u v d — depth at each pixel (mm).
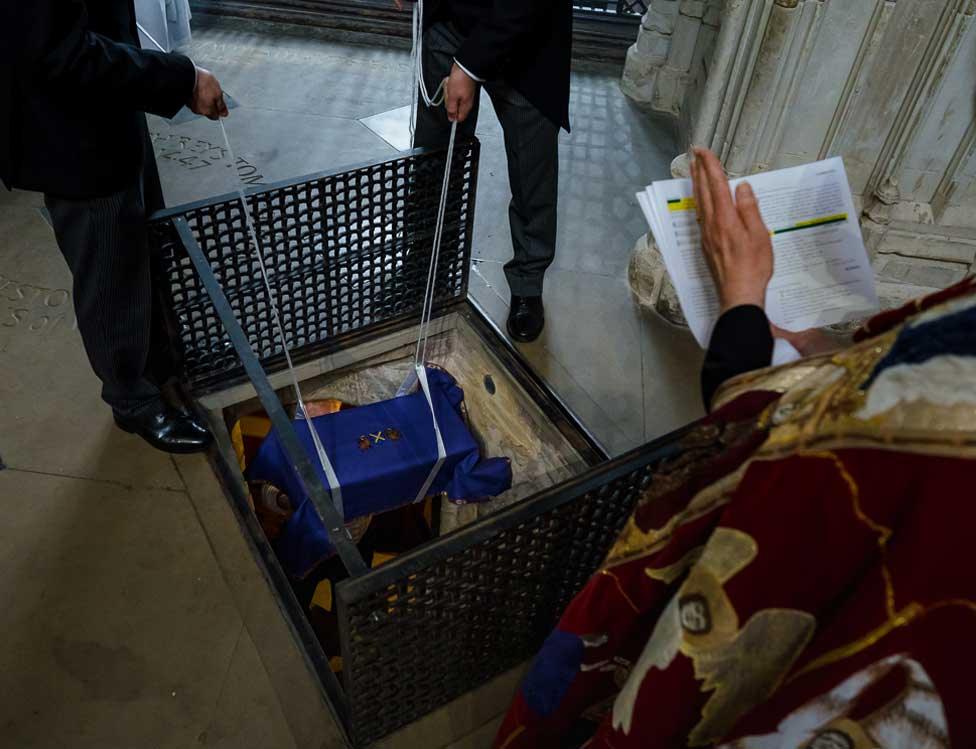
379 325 2199
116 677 1532
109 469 1871
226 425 2104
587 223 2783
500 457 1941
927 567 511
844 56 2002
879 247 2324
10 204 2588
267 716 1499
